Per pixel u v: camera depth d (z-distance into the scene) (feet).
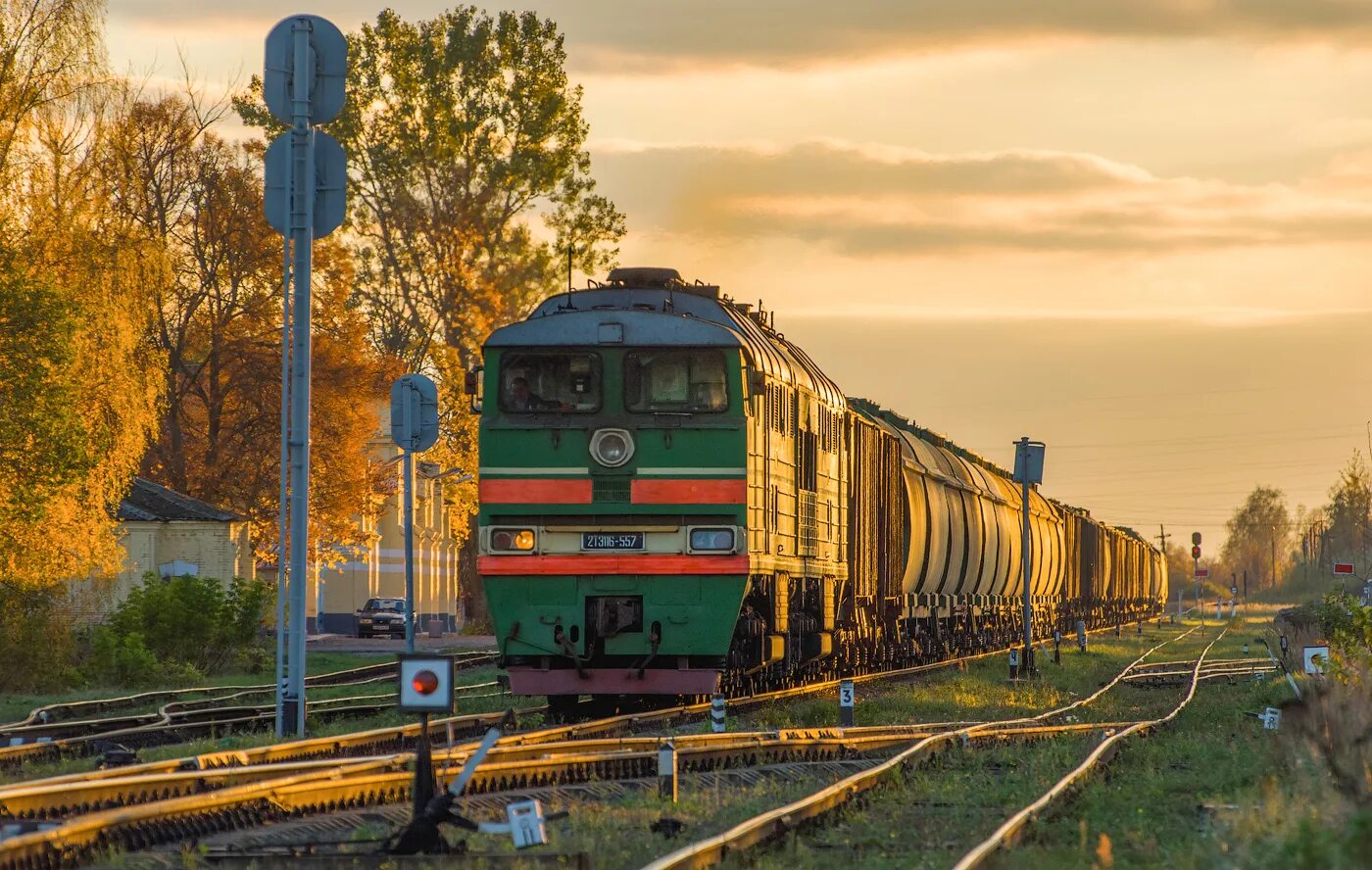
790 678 359.66
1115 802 179.63
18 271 403.75
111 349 464.65
